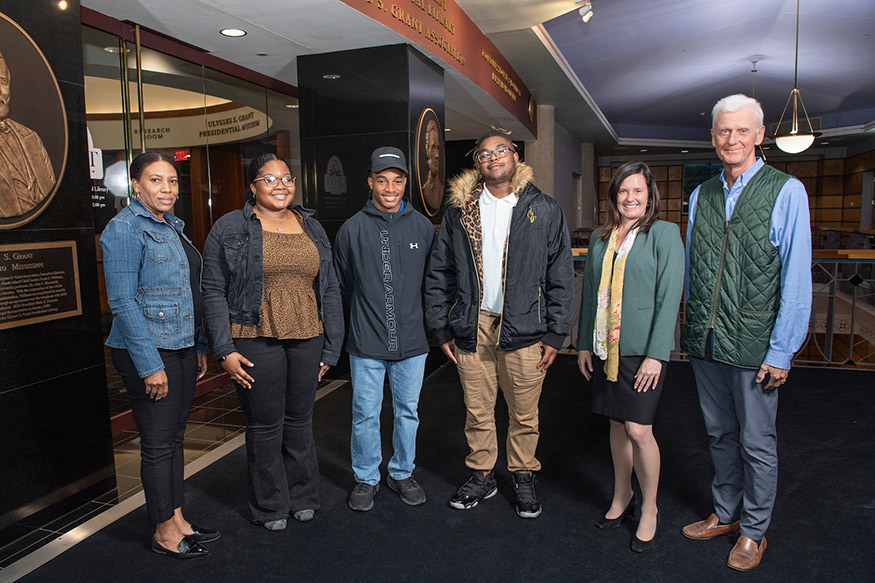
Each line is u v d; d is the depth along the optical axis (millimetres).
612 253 2168
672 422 3557
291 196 2262
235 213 2238
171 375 2080
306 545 2258
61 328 2516
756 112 1959
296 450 2438
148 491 2109
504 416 3738
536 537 2295
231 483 2818
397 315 2457
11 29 2258
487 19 5730
